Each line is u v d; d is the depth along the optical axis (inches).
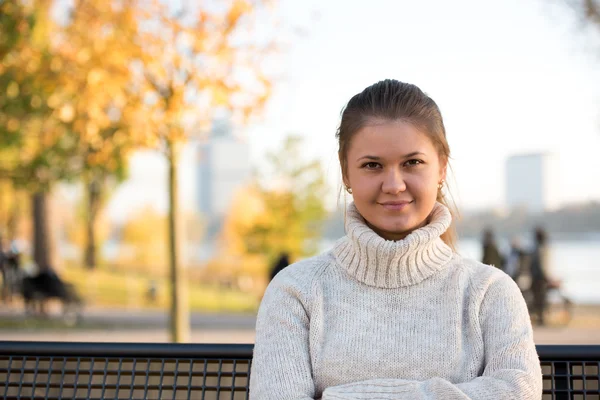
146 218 1818.4
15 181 568.1
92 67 294.5
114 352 75.7
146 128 296.7
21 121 414.0
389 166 68.6
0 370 76.5
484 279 71.6
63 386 75.3
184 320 322.7
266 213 914.7
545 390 72.6
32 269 852.6
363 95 71.1
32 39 351.9
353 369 68.9
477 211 1334.9
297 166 905.5
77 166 504.4
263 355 70.8
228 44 293.1
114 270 1374.3
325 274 73.4
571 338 479.8
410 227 69.6
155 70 291.7
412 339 69.1
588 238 1803.6
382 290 71.1
